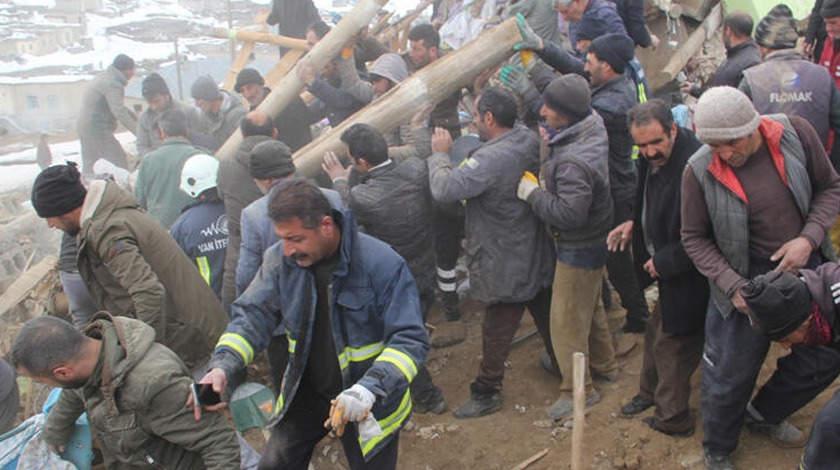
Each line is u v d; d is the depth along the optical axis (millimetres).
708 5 7379
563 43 6492
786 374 3445
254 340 2848
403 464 4164
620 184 4434
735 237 3041
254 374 5117
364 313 2746
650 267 3496
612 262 4656
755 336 3150
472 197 4023
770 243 3041
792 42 4168
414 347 2664
